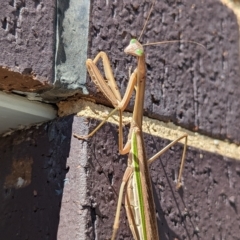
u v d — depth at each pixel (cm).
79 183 15
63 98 16
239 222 20
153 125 18
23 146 17
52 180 16
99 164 16
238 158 21
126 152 16
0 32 14
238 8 24
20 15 15
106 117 16
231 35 23
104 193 16
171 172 18
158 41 19
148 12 19
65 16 16
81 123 16
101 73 17
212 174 20
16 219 16
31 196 16
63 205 15
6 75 14
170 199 18
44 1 15
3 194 17
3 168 17
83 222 15
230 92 22
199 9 22
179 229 18
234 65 23
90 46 17
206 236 19
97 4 17
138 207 16
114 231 15
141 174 16
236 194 21
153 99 19
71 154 16
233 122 22
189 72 20
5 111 16
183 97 20
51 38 15
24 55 15
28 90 15
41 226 16
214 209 19
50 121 16
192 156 19
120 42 18
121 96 18
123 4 18
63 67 16
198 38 21
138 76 17
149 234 16
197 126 20
